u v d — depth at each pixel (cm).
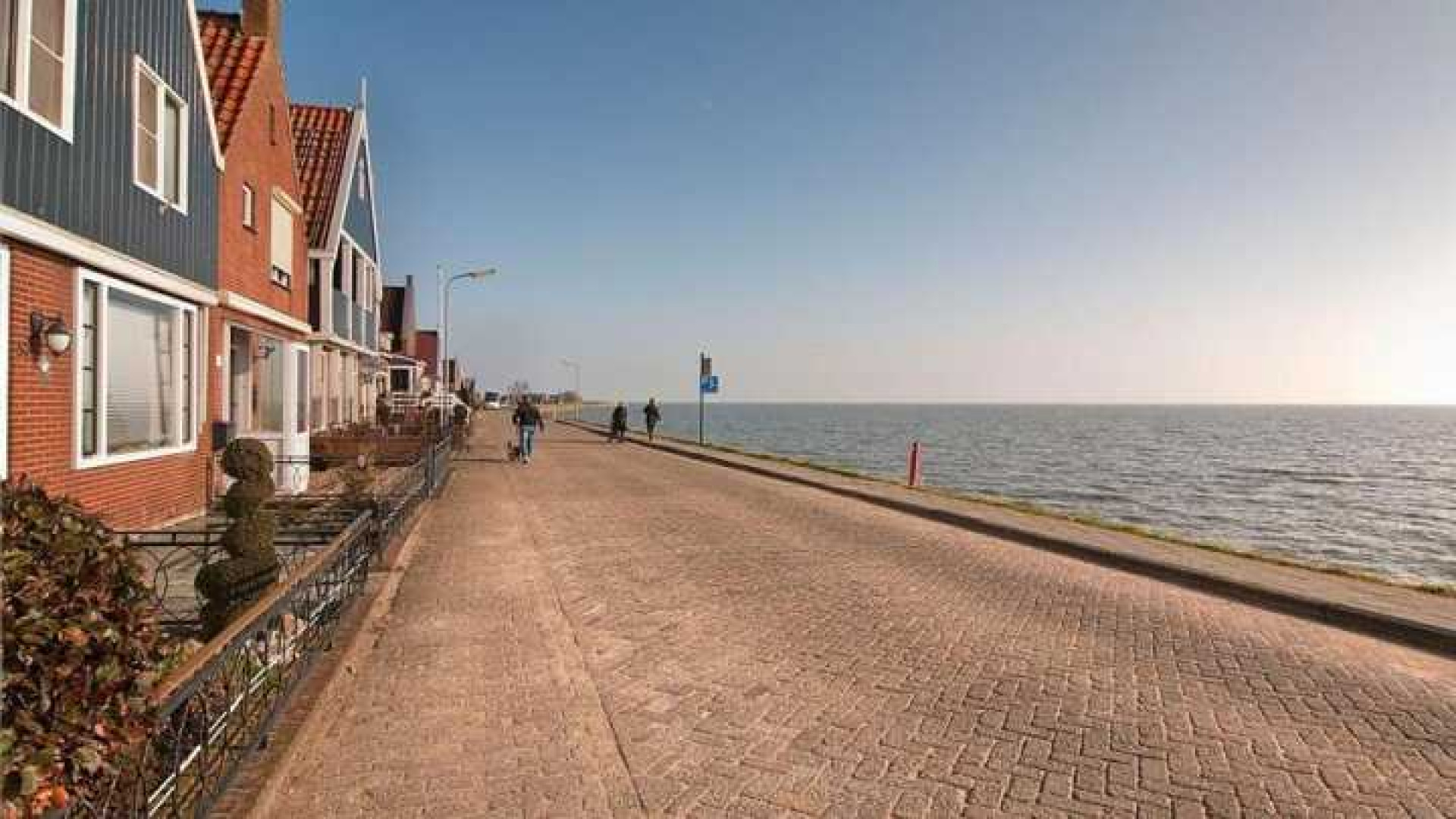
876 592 756
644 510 1275
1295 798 374
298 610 468
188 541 862
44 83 721
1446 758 418
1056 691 507
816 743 426
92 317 807
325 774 381
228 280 1177
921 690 505
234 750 349
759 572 836
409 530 1029
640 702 480
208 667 296
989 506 1371
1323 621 694
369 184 2277
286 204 1484
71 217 751
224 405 1153
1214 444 7344
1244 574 817
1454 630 614
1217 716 471
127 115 856
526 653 565
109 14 820
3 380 669
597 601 708
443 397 3319
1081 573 873
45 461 725
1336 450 6694
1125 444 7088
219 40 1340
